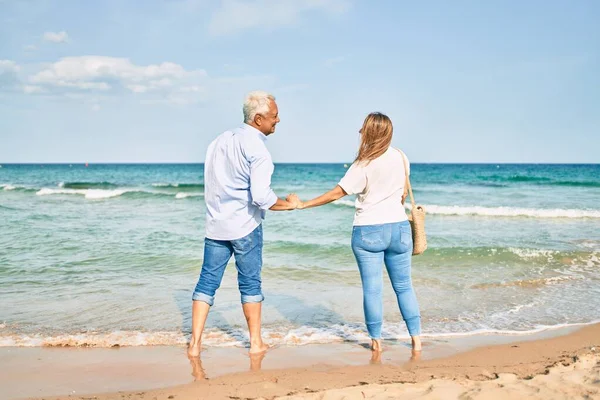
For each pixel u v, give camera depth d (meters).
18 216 14.57
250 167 3.63
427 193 26.48
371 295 3.88
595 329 4.58
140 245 9.41
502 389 2.97
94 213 15.91
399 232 3.77
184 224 13.00
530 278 6.84
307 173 61.81
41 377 3.47
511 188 29.27
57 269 7.36
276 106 3.70
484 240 10.24
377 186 3.72
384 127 3.63
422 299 5.76
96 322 4.83
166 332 4.53
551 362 3.64
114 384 3.34
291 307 5.40
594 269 7.45
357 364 3.70
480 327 4.70
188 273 7.14
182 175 57.53
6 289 6.15
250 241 3.84
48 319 4.91
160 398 3.05
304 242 9.94
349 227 12.45
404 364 3.69
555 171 57.59
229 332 4.55
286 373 3.50
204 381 3.36
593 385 3.02
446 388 3.03
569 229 12.20
